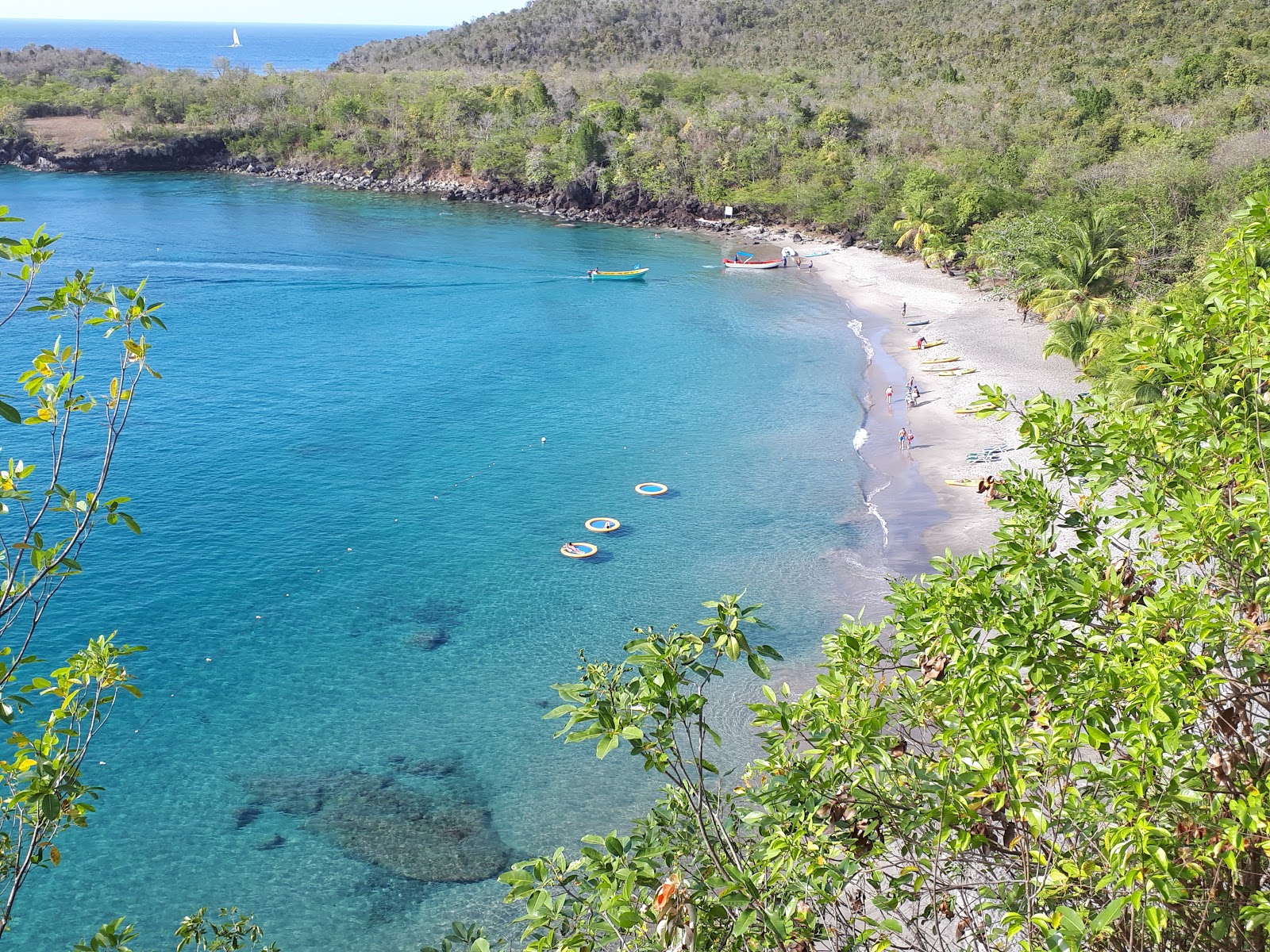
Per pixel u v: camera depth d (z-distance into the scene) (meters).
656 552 42.84
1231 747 8.62
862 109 135.75
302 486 49.12
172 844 26.33
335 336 76.06
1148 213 74.81
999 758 8.70
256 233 111.38
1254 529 8.82
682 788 9.30
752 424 58.81
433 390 64.44
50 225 108.81
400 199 141.50
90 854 25.88
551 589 39.78
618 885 9.03
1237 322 10.55
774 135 130.12
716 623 8.98
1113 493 31.22
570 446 55.34
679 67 195.50
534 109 154.38
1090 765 8.87
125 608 37.50
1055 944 7.54
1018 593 10.09
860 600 38.03
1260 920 7.37
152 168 157.00
